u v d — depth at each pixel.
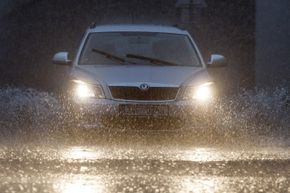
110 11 49.81
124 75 27.91
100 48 30.45
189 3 42.00
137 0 49.94
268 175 20.22
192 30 42.56
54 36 48.59
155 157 23.42
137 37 31.06
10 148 25.23
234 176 20.03
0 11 47.72
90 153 24.20
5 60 47.62
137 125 27.33
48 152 24.33
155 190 18.02
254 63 46.50
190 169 21.14
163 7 49.72
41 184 18.69
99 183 18.86
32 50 48.06
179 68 29.09
